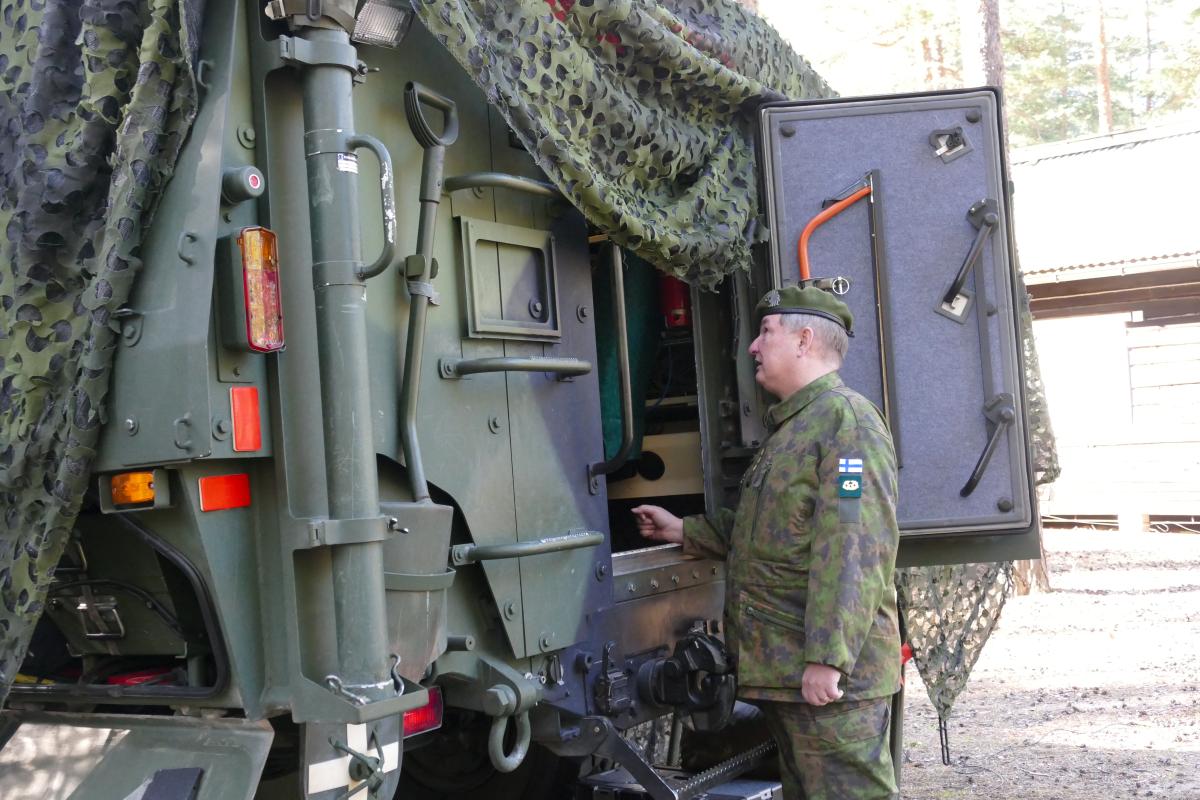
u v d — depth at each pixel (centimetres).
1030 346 455
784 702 308
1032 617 931
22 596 230
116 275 221
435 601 252
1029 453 365
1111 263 1296
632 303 391
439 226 279
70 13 243
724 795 318
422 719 279
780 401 344
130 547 259
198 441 216
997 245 366
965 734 592
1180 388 1457
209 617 228
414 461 257
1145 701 646
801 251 359
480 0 264
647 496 417
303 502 231
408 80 276
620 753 309
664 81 321
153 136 224
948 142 366
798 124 363
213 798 226
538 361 289
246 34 234
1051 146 1441
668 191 331
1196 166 1320
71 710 267
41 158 236
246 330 220
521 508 295
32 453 231
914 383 362
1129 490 1484
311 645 229
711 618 377
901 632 459
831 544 296
